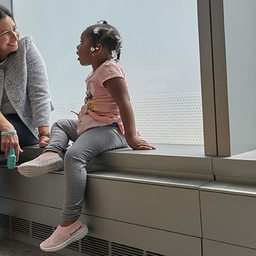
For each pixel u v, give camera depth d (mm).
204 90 1016
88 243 1186
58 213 1261
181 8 1252
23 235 1411
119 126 1267
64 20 1655
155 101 1362
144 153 1131
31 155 1481
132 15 1393
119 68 1240
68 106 1688
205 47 999
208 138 1021
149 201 1021
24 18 1863
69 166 1126
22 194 1399
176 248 976
